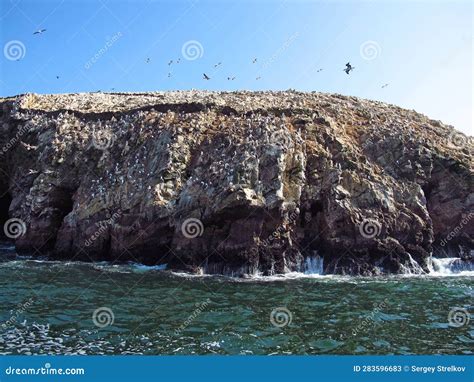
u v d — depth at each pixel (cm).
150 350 1695
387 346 1738
